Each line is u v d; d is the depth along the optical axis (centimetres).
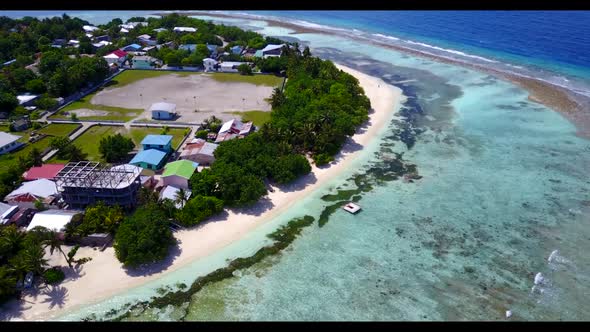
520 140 10688
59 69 13450
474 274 6438
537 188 8631
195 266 6531
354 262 6675
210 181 7962
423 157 9931
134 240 6381
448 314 5753
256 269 6519
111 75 15700
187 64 16500
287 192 8494
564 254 6819
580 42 19250
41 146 10144
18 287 5972
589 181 8856
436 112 12600
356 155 10025
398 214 7850
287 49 17038
